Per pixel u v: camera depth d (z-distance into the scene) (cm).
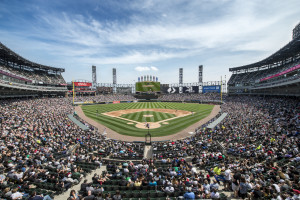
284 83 4106
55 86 8306
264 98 6059
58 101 7194
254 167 1340
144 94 10806
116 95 11356
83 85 10250
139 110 6234
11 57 5891
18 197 898
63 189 1085
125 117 4778
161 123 4000
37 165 1384
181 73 11900
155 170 1320
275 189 882
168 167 1408
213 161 1591
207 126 3294
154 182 1071
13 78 5269
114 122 4128
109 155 1945
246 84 8206
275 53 5672
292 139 1928
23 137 2116
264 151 1692
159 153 2017
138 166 1443
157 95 10806
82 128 3244
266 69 7762
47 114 4075
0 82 4025
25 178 1150
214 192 884
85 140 2475
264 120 3194
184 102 9606
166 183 1066
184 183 1059
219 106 7038
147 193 983
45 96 8150
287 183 977
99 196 831
